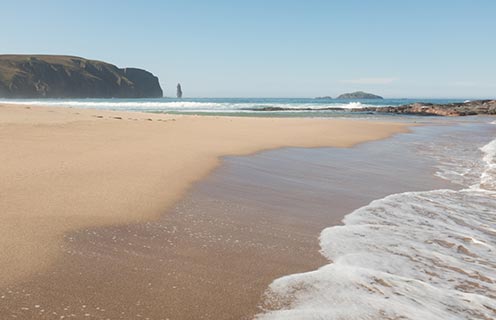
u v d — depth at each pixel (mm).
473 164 12734
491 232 5867
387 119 41844
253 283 3967
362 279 4086
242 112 49031
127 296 3574
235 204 6898
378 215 6641
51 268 4016
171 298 3586
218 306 3486
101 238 4895
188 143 14016
